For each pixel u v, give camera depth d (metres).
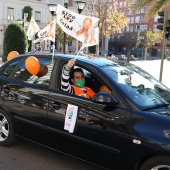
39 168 3.94
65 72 3.76
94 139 3.44
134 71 4.16
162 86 4.16
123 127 3.21
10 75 4.57
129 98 3.37
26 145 4.71
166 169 2.98
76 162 4.16
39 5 45.78
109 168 3.40
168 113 3.27
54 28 4.81
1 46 42.31
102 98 3.33
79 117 3.55
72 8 47.00
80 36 4.25
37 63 4.05
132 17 80.06
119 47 82.75
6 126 4.59
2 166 3.97
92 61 3.93
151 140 3.01
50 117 3.86
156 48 76.38
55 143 3.90
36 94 4.06
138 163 3.14
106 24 27.66
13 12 43.41
